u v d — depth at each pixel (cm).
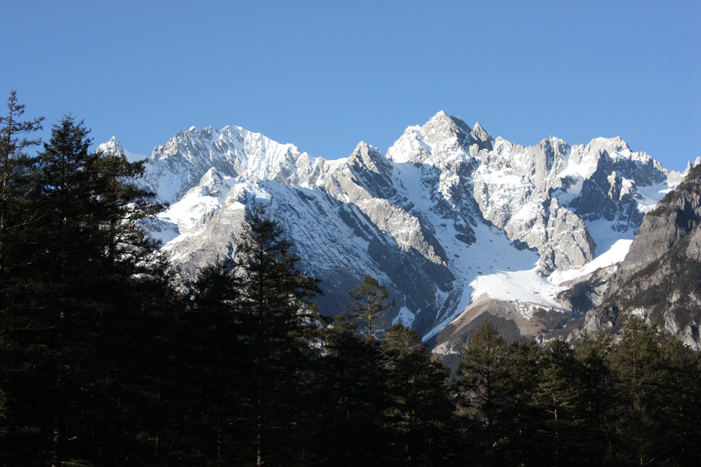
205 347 6319
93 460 5238
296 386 6962
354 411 7931
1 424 4691
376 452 7444
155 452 5769
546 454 9200
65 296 5228
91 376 5322
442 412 8962
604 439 9294
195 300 6556
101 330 5341
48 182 5478
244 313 6531
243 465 6256
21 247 5003
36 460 4881
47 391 4856
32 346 4759
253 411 6431
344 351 7988
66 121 5756
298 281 7412
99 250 5562
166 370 5956
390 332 9575
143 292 5894
